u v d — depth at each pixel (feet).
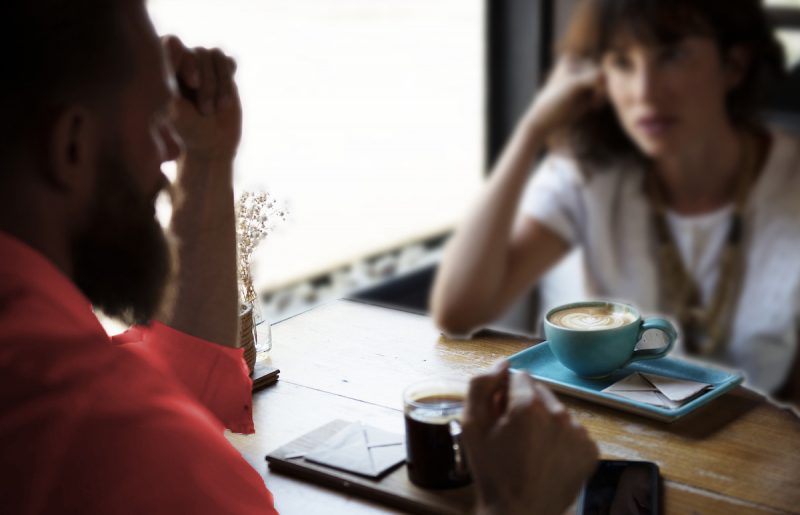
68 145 2.18
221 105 3.29
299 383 3.82
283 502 2.95
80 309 2.25
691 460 3.12
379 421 3.45
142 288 2.57
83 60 2.16
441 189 10.43
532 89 9.80
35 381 2.03
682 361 3.79
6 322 2.06
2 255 2.13
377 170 9.93
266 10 8.80
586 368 3.62
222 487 2.26
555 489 2.58
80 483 2.00
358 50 9.63
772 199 5.91
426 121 10.16
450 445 2.88
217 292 3.31
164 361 3.21
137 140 2.35
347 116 9.61
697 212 6.11
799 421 3.39
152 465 2.09
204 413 2.41
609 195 6.31
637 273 6.29
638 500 2.82
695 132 5.84
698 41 5.65
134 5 2.34
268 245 8.95
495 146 10.19
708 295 6.09
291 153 9.23
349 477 3.01
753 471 3.04
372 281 9.20
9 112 2.11
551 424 2.56
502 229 6.07
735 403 3.52
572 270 7.27
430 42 10.02
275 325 4.45
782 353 5.89
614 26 5.73
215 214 3.33
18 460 1.97
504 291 6.29
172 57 3.22
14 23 2.06
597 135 6.26
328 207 9.56
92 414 2.06
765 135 6.13
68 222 2.32
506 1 9.71
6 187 2.16
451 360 3.98
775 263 5.88
